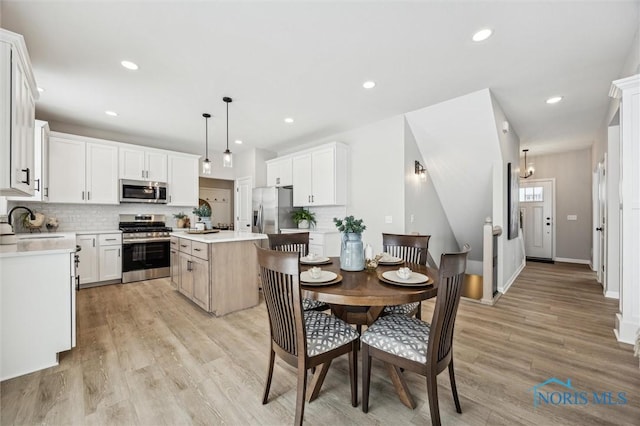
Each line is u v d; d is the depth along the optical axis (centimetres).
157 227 484
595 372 189
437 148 408
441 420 146
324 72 271
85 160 412
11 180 168
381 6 185
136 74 272
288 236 261
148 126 436
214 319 285
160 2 179
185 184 517
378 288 152
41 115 385
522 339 238
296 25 203
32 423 143
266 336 246
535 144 553
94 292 378
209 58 245
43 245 229
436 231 486
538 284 423
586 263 594
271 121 414
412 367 140
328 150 445
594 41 222
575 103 349
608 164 355
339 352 154
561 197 625
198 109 364
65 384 175
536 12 190
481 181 417
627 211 227
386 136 407
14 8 181
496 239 367
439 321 132
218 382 179
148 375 186
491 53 239
